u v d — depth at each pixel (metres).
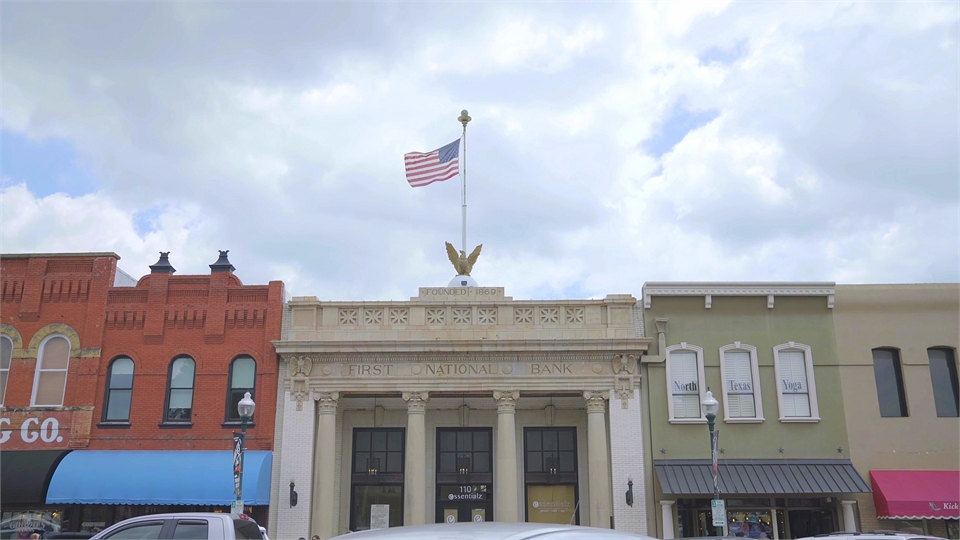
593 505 28.22
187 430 29.39
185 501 27.25
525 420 31.34
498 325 30.19
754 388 29.67
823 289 30.34
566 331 30.00
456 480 30.86
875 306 30.53
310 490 28.77
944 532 28.47
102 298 30.88
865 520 28.47
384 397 30.92
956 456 29.14
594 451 28.78
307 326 30.27
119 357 30.55
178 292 30.94
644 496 28.59
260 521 28.42
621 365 29.52
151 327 30.45
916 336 30.34
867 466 29.03
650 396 29.59
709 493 27.61
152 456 28.52
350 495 30.66
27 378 30.12
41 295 31.00
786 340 30.19
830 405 29.59
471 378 29.44
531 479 30.80
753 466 28.75
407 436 29.22
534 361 29.70
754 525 28.58
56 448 29.23
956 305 30.59
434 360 29.69
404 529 5.47
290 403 29.45
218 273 30.95
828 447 29.14
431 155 32.88
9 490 27.69
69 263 31.39
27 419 29.61
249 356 30.31
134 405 29.70
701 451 29.06
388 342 29.42
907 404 29.67
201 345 30.33
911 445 29.25
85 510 28.70
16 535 28.20
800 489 27.73
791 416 29.48
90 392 29.81
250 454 28.61
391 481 30.77
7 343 30.70
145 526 14.46
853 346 30.20
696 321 30.34
